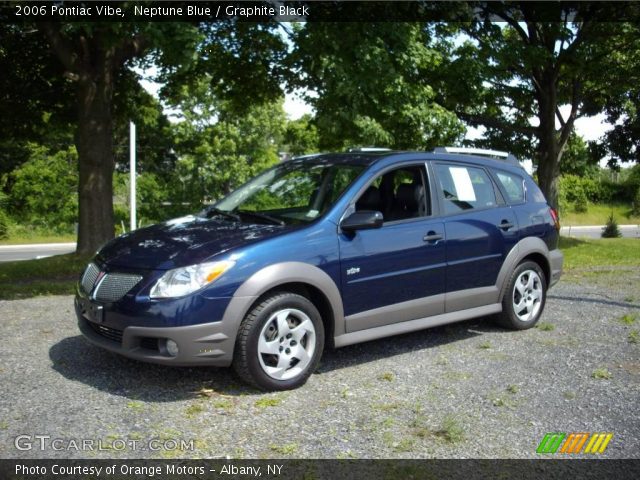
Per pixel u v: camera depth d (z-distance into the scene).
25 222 37.31
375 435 3.74
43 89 15.59
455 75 15.23
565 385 4.72
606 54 16.81
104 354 5.21
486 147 18.22
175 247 4.48
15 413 3.93
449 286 5.57
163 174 42.31
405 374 4.90
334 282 4.73
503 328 6.39
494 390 4.57
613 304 7.94
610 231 35.16
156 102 34.59
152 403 4.16
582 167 25.25
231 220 5.13
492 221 5.96
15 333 5.91
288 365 4.48
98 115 12.90
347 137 13.00
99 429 3.72
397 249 5.13
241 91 16.88
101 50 12.66
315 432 3.76
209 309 4.18
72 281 9.87
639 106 18.72
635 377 4.95
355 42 10.89
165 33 9.12
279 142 41.75
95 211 12.98
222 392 4.41
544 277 6.56
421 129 12.95
